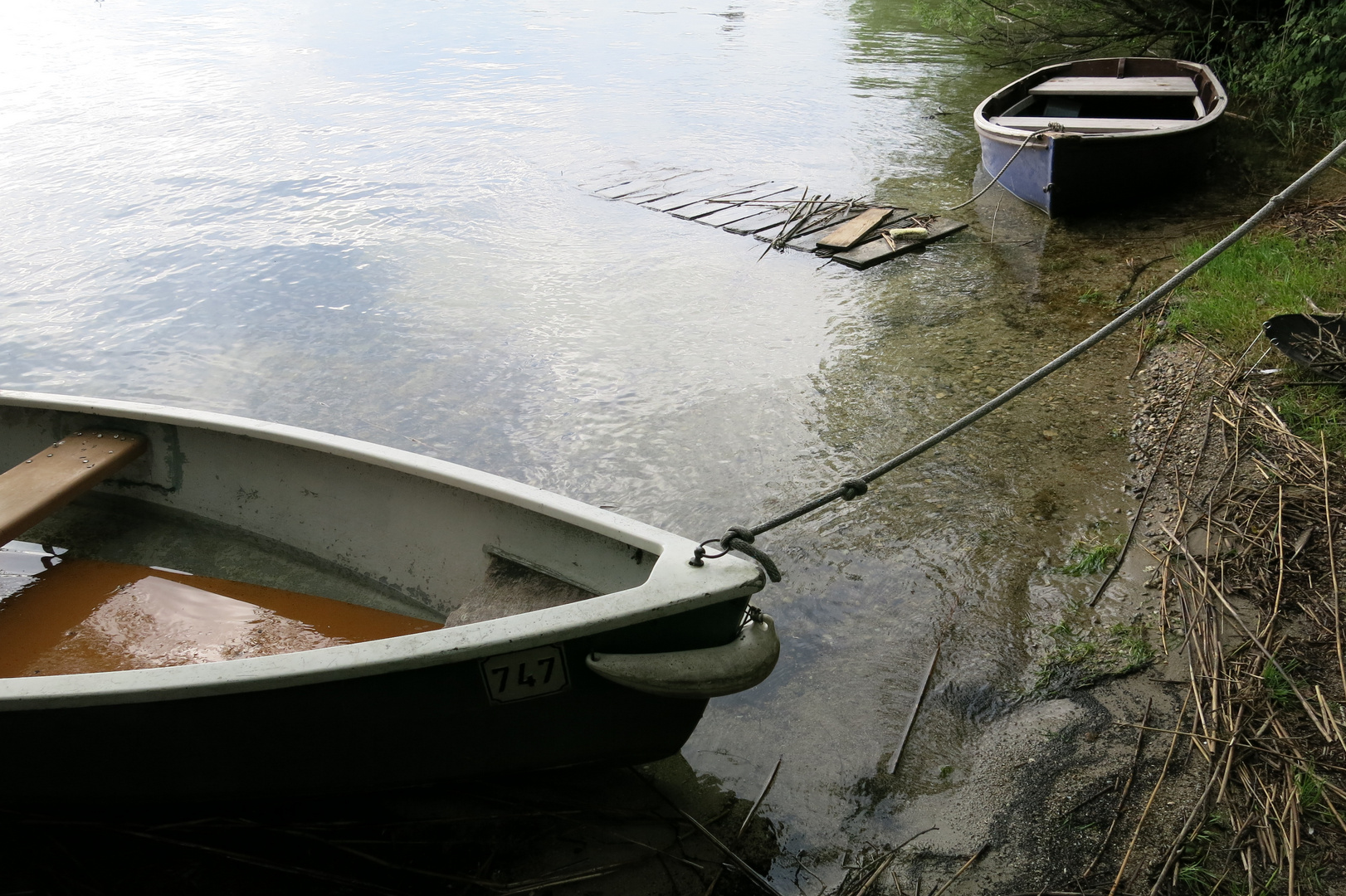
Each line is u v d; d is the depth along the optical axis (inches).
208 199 397.1
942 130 472.1
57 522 175.9
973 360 250.2
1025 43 572.1
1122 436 208.1
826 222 356.8
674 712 121.6
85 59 687.1
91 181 422.6
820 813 125.6
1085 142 325.4
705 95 550.0
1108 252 313.9
